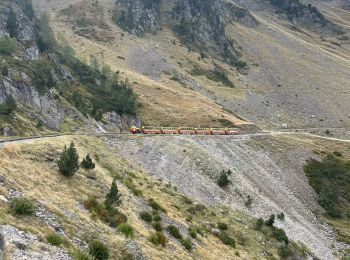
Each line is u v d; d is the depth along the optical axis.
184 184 72.12
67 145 52.84
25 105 88.81
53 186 34.28
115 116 121.12
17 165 34.09
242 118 176.88
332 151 118.62
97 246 24.02
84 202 33.56
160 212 45.12
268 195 82.38
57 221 26.08
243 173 87.38
